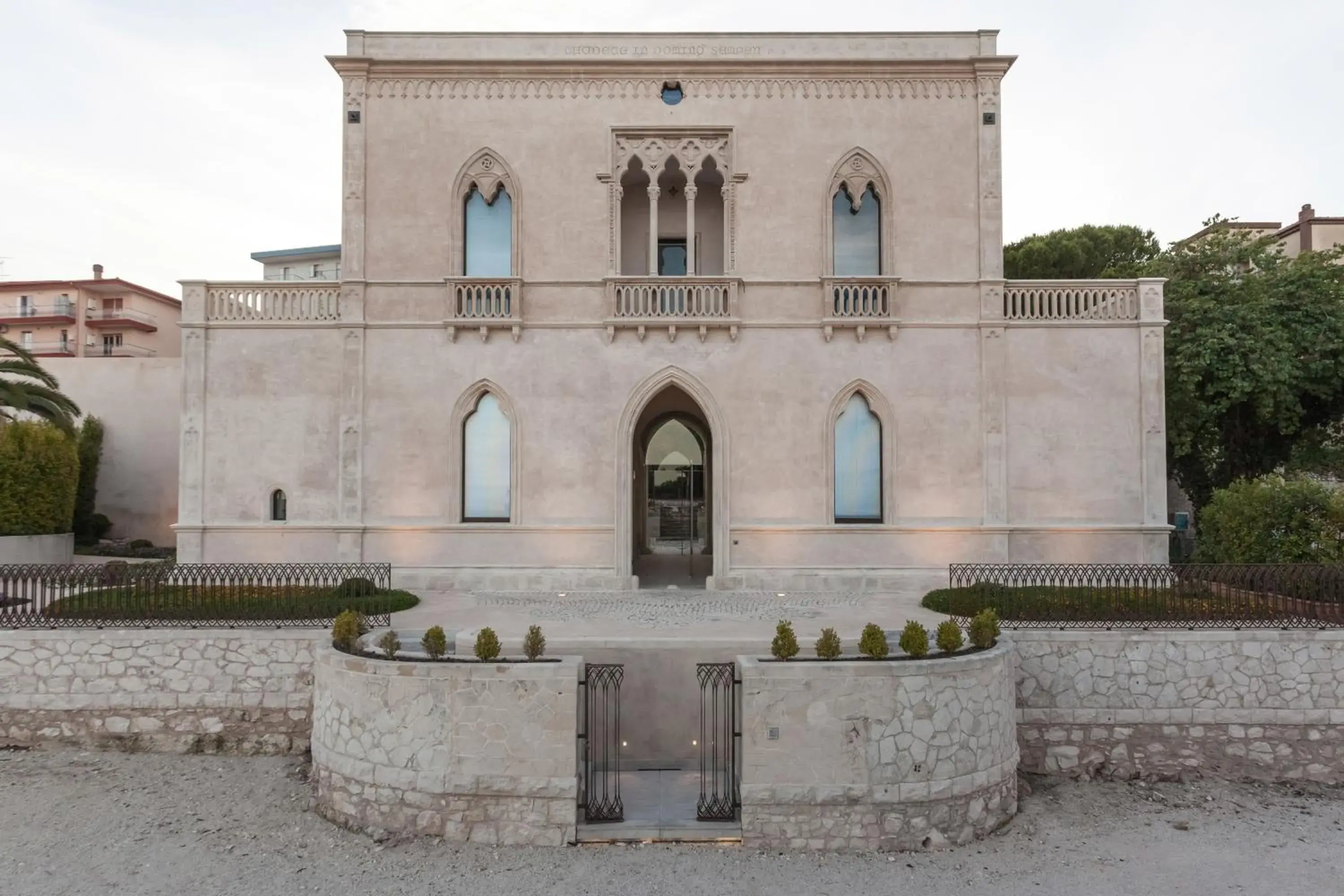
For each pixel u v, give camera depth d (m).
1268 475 23.36
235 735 15.22
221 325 23.12
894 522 22.89
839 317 23.03
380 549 22.89
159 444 34.16
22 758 14.81
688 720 14.35
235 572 17.03
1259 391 26.73
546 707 12.02
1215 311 27.61
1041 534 22.81
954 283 23.20
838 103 23.66
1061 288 23.36
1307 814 13.48
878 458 23.38
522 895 10.64
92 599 15.91
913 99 23.62
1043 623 15.55
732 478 23.03
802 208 23.52
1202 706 14.79
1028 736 14.73
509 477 23.34
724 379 23.17
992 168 23.36
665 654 14.42
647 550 28.81
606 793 12.40
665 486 28.92
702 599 21.27
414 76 23.53
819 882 11.05
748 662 12.36
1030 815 13.20
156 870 11.29
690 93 23.67
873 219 23.86
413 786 12.09
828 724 11.95
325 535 22.89
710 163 24.00
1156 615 15.64
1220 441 29.72
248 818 12.83
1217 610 15.58
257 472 22.98
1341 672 14.83
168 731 15.23
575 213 23.52
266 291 23.34
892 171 23.48
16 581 15.83
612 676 13.40
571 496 23.05
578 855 11.63
